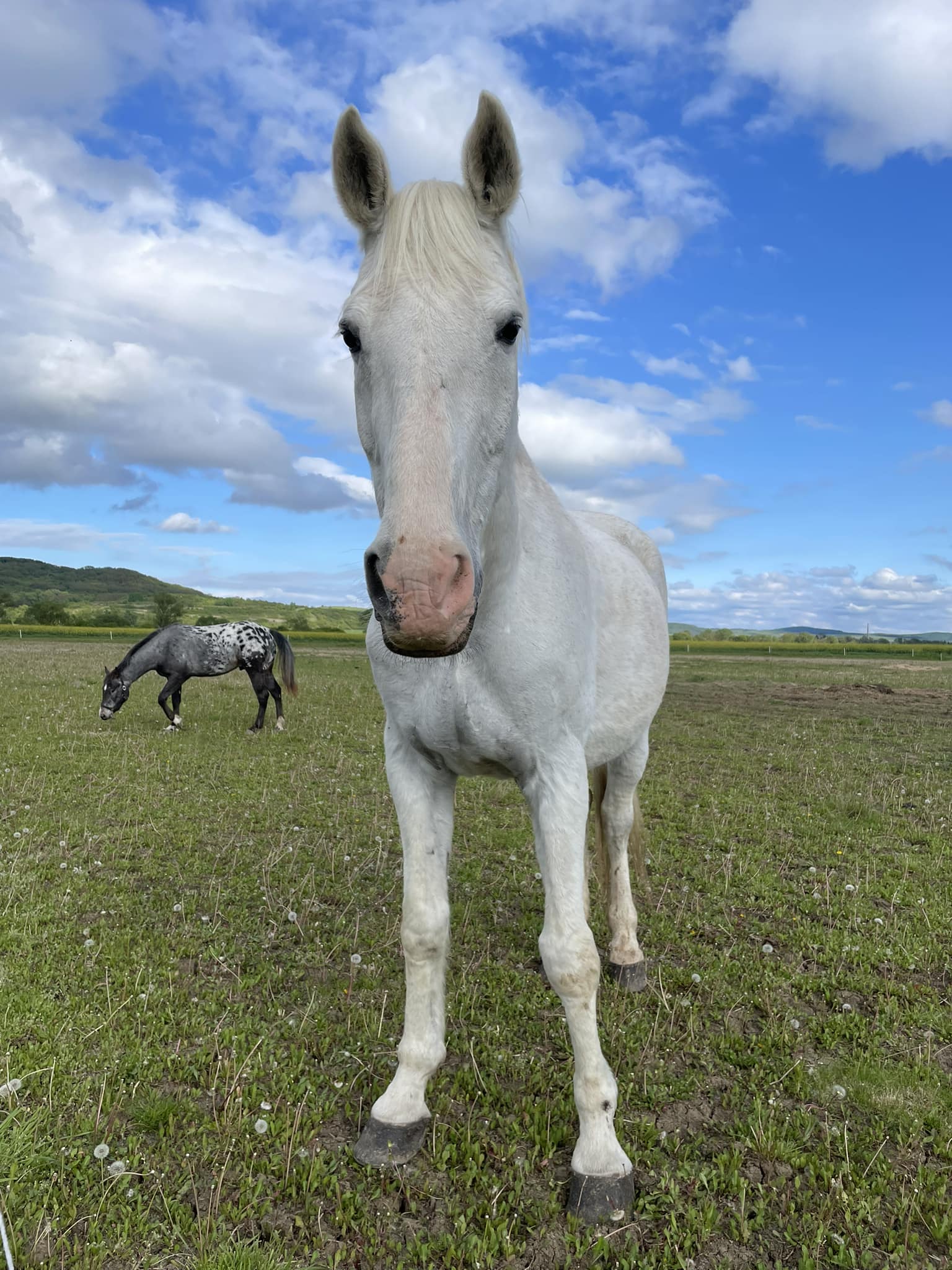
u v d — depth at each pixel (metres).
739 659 36.34
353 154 1.96
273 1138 2.14
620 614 2.86
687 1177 2.06
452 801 2.40
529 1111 2.31
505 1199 1.95
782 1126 2.29
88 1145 2.08
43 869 4.25
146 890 4.14
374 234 1.99
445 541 1.51
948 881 4.67
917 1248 1.84
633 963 3.21
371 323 1.74
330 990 3.11
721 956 3.54
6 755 7.27
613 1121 2.18
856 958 3.52
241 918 3.82
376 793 6.71
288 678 10.05
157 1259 1.71
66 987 2.95
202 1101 2.31
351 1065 2.55
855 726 11.73
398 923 3.81
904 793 7.14
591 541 2.98
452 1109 2.33
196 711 11.27
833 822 6.11
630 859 3.57
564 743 2.17
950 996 3.20
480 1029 2.79
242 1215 1.86
